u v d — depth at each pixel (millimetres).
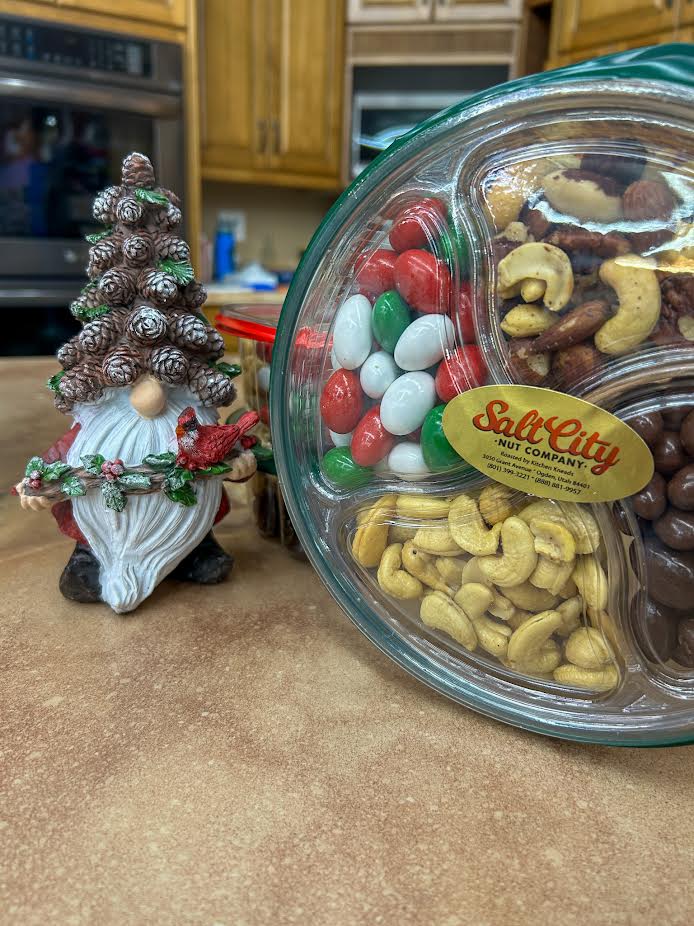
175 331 283
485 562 235
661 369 198
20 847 194
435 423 230
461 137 216
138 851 195
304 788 220
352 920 178
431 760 236
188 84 1137
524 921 180
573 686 244
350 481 259
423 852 199
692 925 181
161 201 283
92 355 285
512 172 213
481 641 249
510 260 208
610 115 197
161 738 238
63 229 1110
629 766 239
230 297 1221
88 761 227
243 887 186
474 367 220
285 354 262
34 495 283
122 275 278
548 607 236
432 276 220
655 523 211
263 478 369
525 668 247
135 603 309
